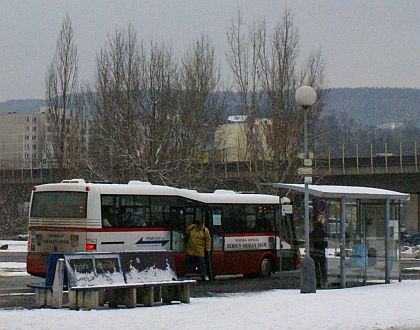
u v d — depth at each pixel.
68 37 62.22
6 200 64.19
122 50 55.72
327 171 61.31
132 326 14.96
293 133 53.44
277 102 54.34
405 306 18.98
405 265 42.16
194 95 55.22
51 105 61.00
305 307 18.73
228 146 63.72
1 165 76.12
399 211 27.91
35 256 26.06
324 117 56.78
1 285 26.48
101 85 55.28
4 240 62.88
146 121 53.22
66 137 59.28
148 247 27.09
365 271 26.55
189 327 14.94
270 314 17.31
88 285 18.27
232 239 30.31
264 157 53.28
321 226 25.78
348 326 15.55
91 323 15.28
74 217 25.50
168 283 19.56
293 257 32.59
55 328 14.49
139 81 54.72
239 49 56.66
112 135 52.16
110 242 25.77
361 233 26.52
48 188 26.20
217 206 29.94
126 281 19.00
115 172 51.09
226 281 29.64
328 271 25.47
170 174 51.06
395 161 62.19
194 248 28.47
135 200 26.86
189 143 52.88
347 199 26.17
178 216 28.52
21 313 16.83
